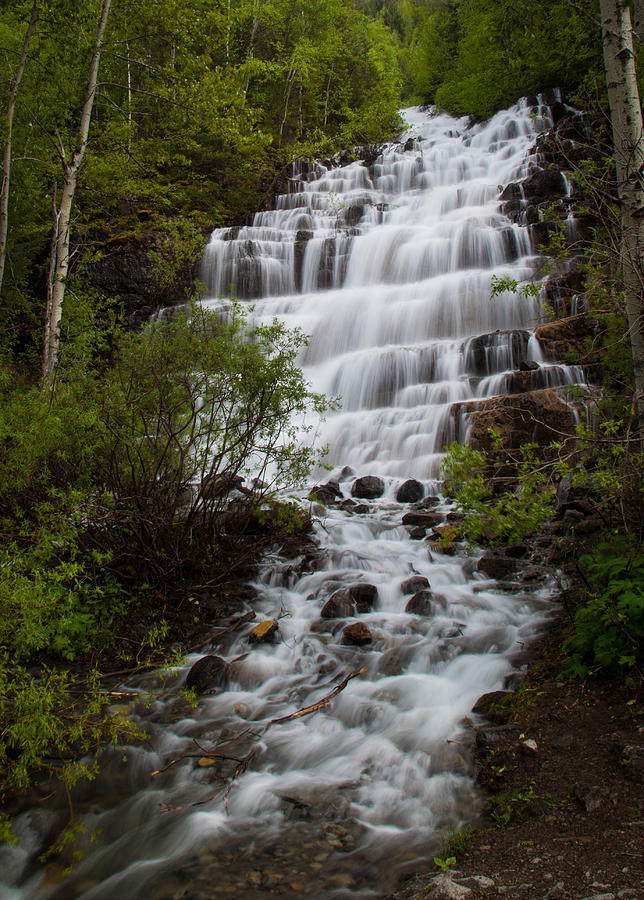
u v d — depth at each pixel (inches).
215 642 217.6
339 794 142.3
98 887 121.0
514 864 109.5
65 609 192.4
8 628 146.8
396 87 1275.8
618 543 185.3
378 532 307.7
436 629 214.8
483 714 167.5
